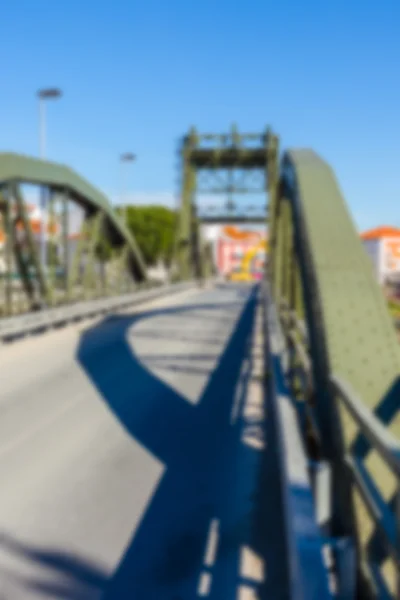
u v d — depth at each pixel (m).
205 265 75.50
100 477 6.27
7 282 16.86
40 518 5.23
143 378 11.98
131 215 68.88
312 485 3.86
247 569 4.43
